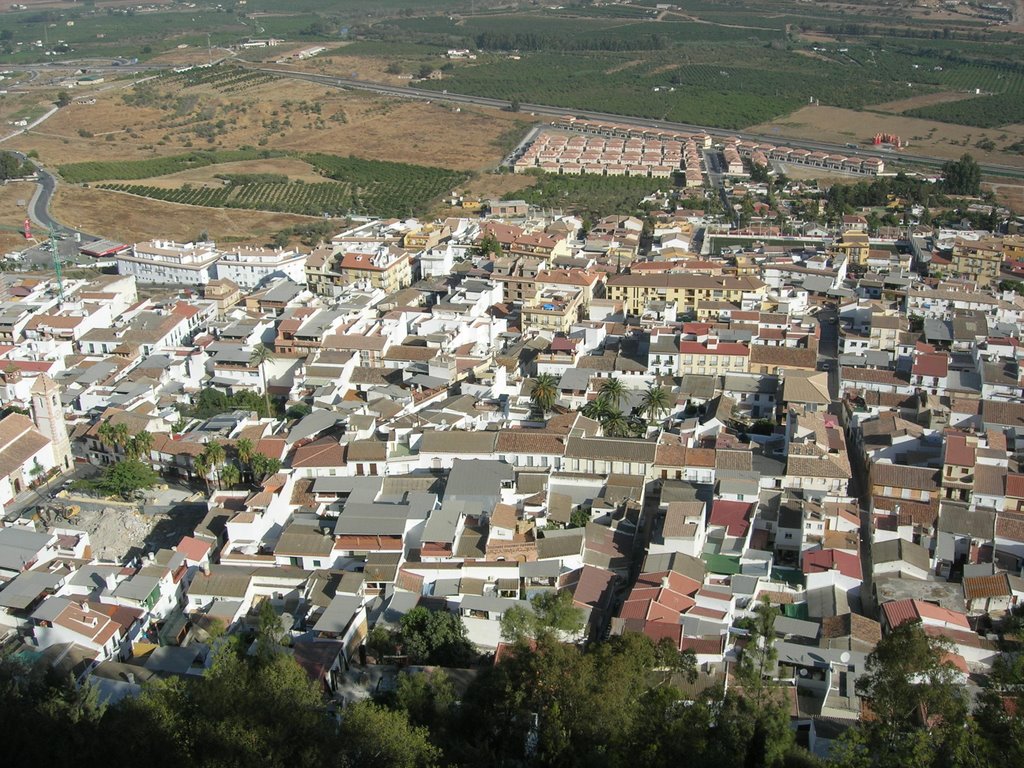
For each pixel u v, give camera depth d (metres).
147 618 159.75
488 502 182.38
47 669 137.75
